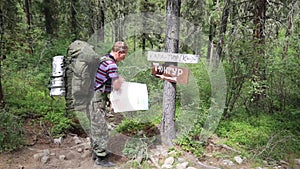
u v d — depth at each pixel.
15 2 9.40
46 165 4.53
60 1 14.24
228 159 4.93
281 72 6.79
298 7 6.74
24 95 7.41
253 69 6.49
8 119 5.20
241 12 7.90
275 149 5.33
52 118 6.13
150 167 4.50
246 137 5.77
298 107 7.16
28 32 9.80
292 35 6.88
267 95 6.89
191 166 4.53
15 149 4.88
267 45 6.66
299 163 5.02
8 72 8.02
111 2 13.16
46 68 9.19
